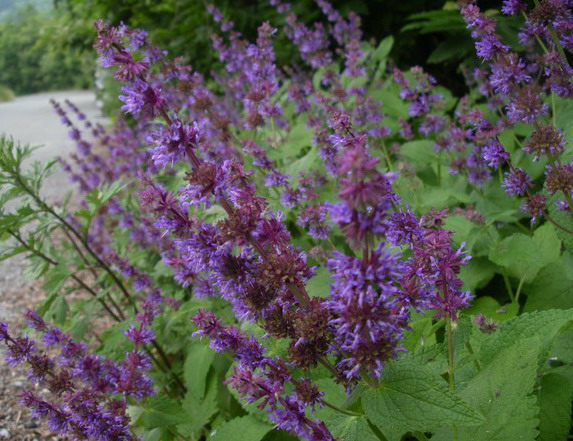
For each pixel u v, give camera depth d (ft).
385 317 1.04
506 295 2.28
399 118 2.96
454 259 1.19
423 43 4.38
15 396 2.63
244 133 3.09
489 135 1.90
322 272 2.01
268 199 2.16
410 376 1.11
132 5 6.24
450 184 2.79
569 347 1.63
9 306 3.84
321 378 1.46
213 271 1.21
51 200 6.21
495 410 1.28
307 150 3.28
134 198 3.68
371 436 1.38
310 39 3.57
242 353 1.22
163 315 2.48
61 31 7.25
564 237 1.67
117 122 4.49
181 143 1.13
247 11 5.02
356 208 0.93
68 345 1.88
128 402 1.97
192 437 2.13
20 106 20.76
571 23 1.75
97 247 3.57
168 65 2.75
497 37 1.75
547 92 2.62
